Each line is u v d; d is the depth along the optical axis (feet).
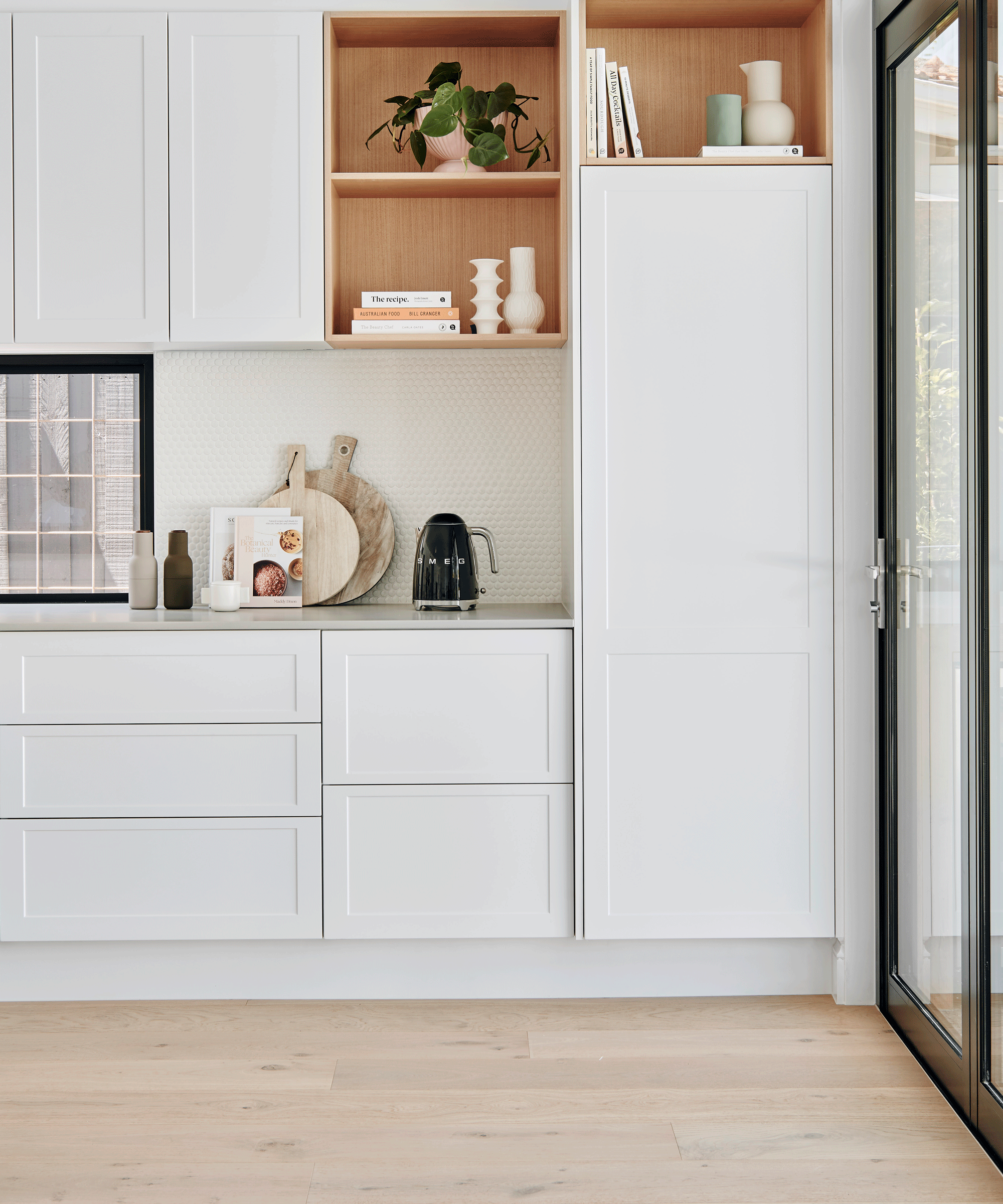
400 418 9.54
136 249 8.38
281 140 8.35
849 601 7.97
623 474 7.95
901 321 7.50
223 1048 7.41
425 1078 6.97
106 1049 7.39
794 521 7.97
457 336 8.61
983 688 6.10
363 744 8.02
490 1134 6.28
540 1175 5.87
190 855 8.05
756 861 8.07
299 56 8.33
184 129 8.32
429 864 8.07
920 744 7.21
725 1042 7.47
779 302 7.91
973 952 6.26
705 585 7.98
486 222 9.44
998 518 5.90
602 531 7.95
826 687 8.02
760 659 8.00
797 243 7.90
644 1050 7.36
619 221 7.88
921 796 7.21
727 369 7.92
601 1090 6.80
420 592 8.74
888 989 7.87
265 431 9.53
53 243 8.37
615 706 8.00
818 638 8.00
